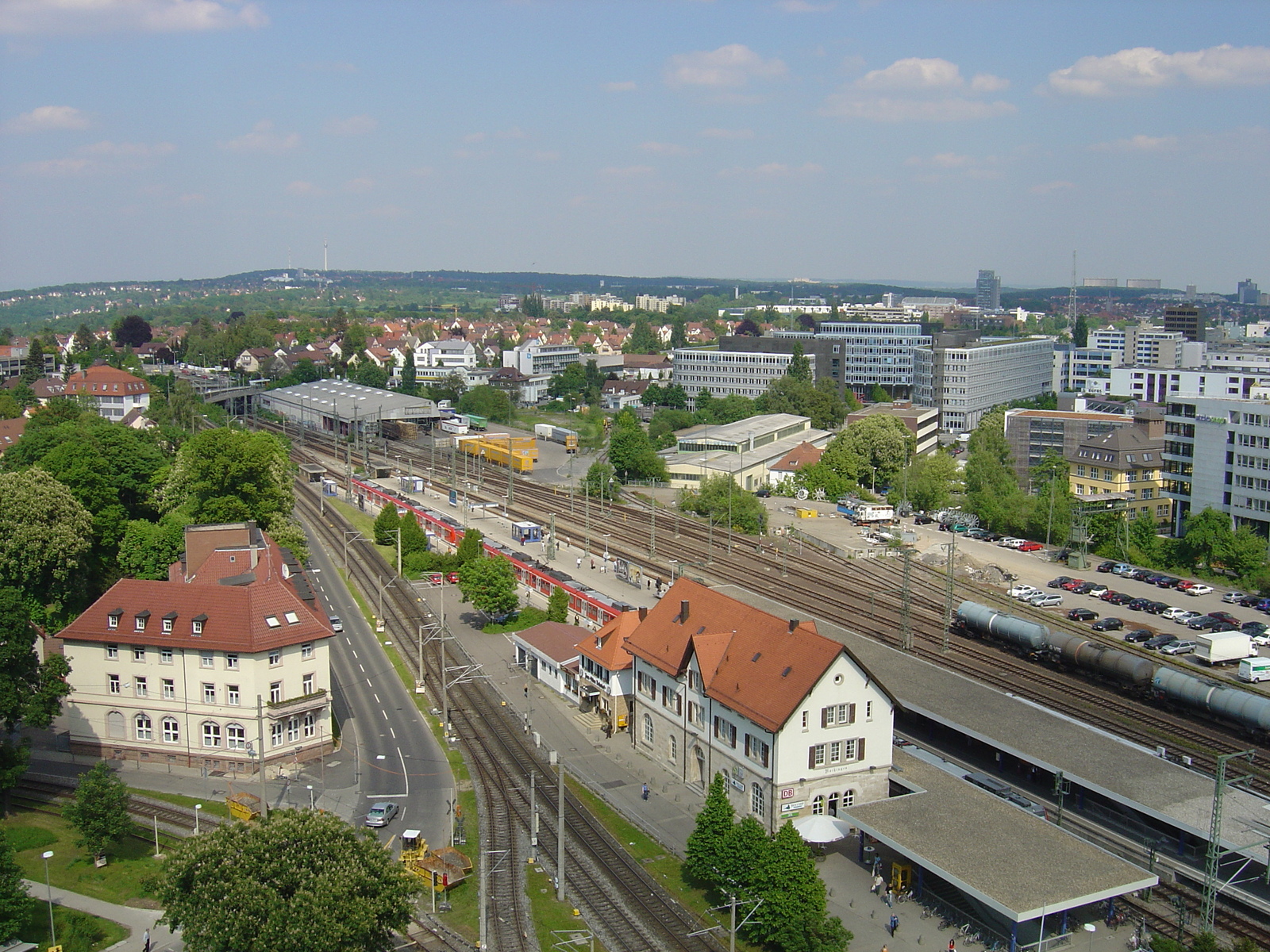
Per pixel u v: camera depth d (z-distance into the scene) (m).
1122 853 81.06
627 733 109.56
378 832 86.56
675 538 193.50
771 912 69.88
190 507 149.38
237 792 93.88
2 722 106.62
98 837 79.81
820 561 181.12
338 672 125.56
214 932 58.69
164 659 99.00
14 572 116.44
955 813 79.94
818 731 83.88
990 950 69.38
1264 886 76.00
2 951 65.62
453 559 170.88
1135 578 167.88
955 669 123.81
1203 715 109.06
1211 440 192.12
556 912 75.56
